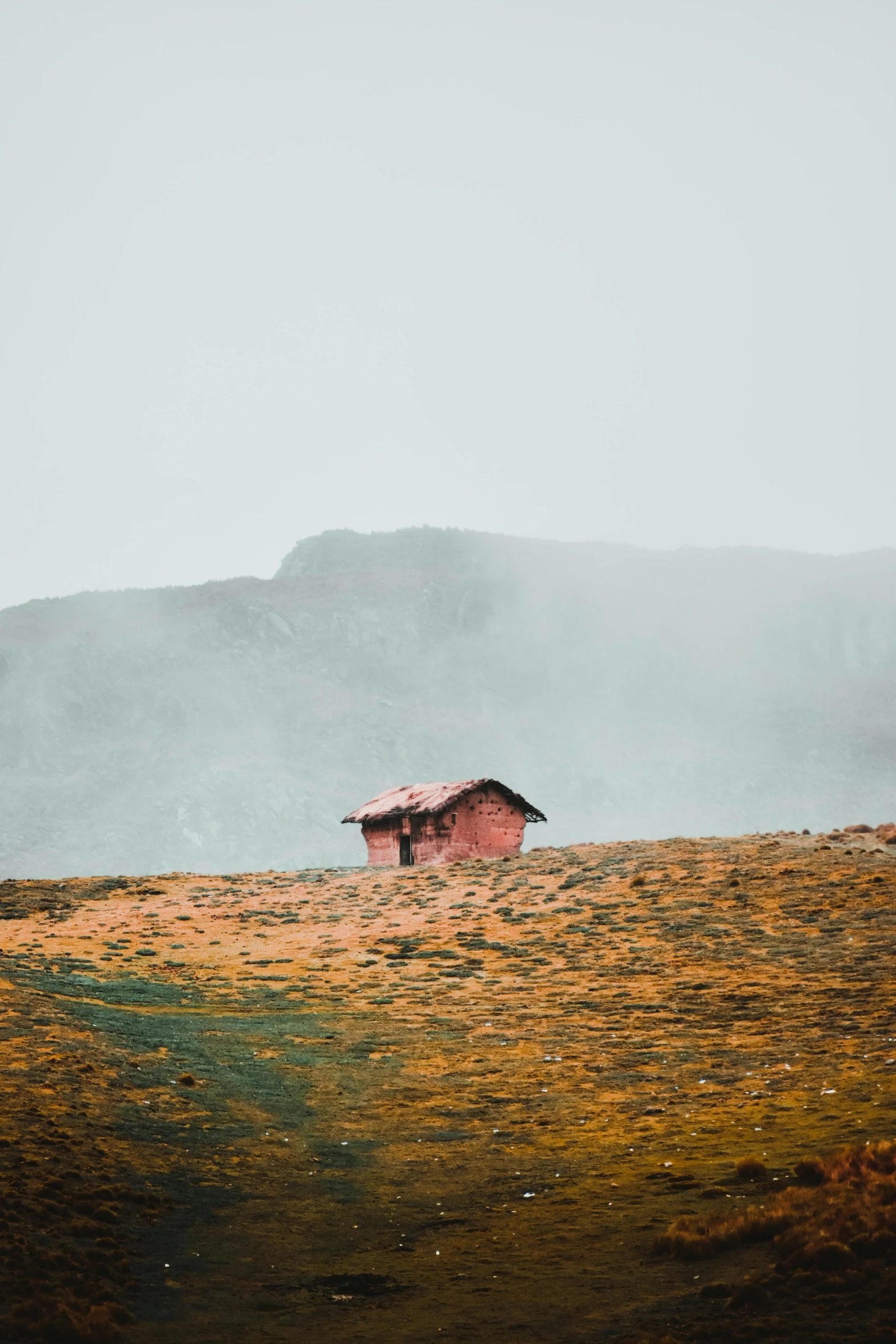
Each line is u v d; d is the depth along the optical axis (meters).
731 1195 20.12
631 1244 18.17
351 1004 40.50
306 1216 20.77
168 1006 39.81
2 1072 28.03
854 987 38.22
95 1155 22.95
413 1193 22.12
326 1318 15.86
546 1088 29.72
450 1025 37.09
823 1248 15.84
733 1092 28.30
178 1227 19.88
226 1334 15.25
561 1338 14.60
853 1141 22.67
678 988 40.19
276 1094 29.25
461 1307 16.06
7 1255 17.36
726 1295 15.39
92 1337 14.88
